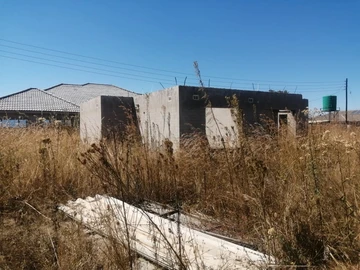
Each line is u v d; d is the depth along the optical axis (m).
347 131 5.55
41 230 3.13
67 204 3.93
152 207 3.80
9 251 2.68
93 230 2.95
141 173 4.33
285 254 2.38
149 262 2.50
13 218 3.59
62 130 6.72
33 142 5.62
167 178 4.43
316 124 4.65
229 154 4.23
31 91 26.48
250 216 3.19
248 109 8.55
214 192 4.07
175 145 6.59
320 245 2.50
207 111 8.00
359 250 2.35
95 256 2.52
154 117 8.73
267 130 5.37
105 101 9.79
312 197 2.81
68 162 4.93
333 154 3.41
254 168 3.04
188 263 2.25
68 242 2.61
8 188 4.17
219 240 2.89
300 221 2.59
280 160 3.91
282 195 3.05
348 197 2.84
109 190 3.41
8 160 4.55
